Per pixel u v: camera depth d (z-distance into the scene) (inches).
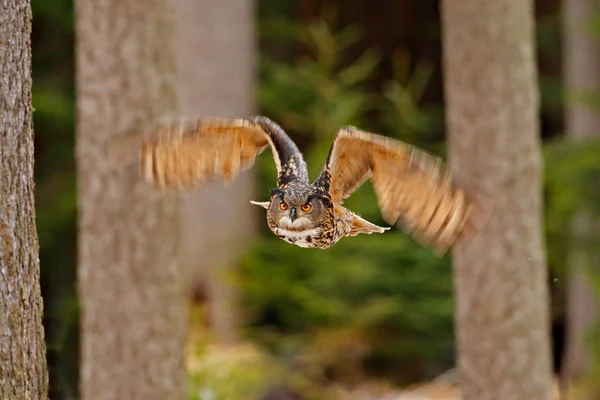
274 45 1093.8
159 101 443.8
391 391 764.6
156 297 445.1
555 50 1082.7
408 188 229.8
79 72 447.8
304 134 945.5
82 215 448.5
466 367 483.8
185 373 456.8
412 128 900.0
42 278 826.2
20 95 251.8
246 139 248.5
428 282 804.0
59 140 855.1
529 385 474.3
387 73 1111.0
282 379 714.8
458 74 476.1
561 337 933.8
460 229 225.6
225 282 789.2
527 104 472.7
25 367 254.4
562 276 864.3
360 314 789.2
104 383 446.0
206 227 804.0
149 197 441.4
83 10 443.8
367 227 271.7
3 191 247.9
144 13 439.5
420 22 1127.6
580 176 788.0
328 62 871.1
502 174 468.8
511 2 466.6
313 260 799.1
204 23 819.4
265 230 897.5
